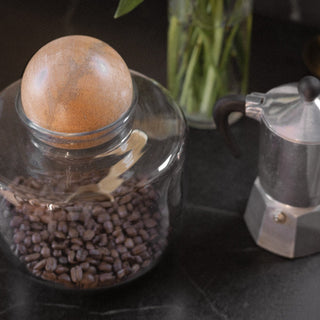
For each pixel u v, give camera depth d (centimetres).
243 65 80
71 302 68
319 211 68
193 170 80
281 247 71
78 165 59
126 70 56
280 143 61
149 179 59
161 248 66
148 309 67
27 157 60
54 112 54
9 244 64
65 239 61
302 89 58
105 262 63
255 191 71
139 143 61
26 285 69
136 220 61
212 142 83
